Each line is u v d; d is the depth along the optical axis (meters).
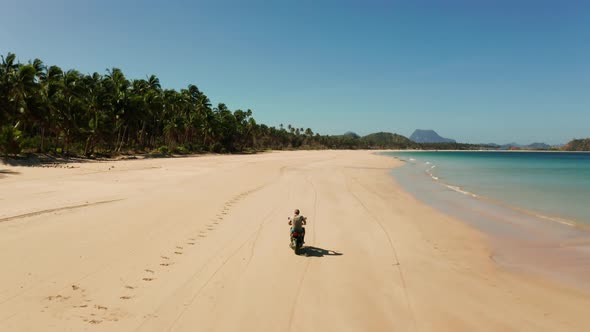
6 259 10.03
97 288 8.57
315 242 13.53
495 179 44.31
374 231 15.67
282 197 23.19
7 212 15.29
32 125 56.03
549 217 20.34
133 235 12.95
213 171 37.72
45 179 27.08
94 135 53.59
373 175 44.78
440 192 30.69
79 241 11.95
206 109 104.56
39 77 56.97
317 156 97.94
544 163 93.62
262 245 12.68
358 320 7.68
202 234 13.59
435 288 9.68
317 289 9.20
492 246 14.34
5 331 6.58
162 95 87.50
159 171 36.19
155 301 8.05
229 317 7.52
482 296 9.31
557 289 9.98
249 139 146.50
